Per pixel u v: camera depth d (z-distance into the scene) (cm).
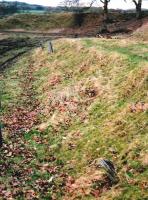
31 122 2205
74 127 1944
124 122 1689
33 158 1762
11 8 10275
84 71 2633
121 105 1852
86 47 3075
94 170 1489
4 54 4572
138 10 6669
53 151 1792
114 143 1611
